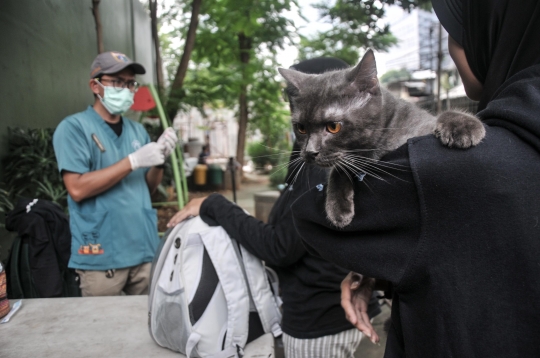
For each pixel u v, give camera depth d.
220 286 1.91
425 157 0.99
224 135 21.86
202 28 9.12
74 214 2.79
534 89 0.96
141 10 10.55
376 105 1.56
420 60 8.63
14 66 4.41
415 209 1.00
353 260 1.12
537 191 0.89
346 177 1.24
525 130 0.92
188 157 12.16
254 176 14.27
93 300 2.54
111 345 2.04
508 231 0.90
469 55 1.31
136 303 2.50
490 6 1.20
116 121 3.13
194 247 1.94
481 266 0.92
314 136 1.61
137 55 10.02
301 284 2.02
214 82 8.74
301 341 1.99
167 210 7.34
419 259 0.98
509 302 0.90
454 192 0.94
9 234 4.13
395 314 1.20
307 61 2.59
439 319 0.96
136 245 2.92
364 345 3.41
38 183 4.30
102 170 2.72
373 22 3.96
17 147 4.29
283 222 1.92
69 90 5.82
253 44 9.69
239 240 2.01
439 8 1.39
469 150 0.95
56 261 2.79
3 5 4.21
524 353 0.89
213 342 1.87
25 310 2.40
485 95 1.23
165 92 7.89
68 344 2.04
